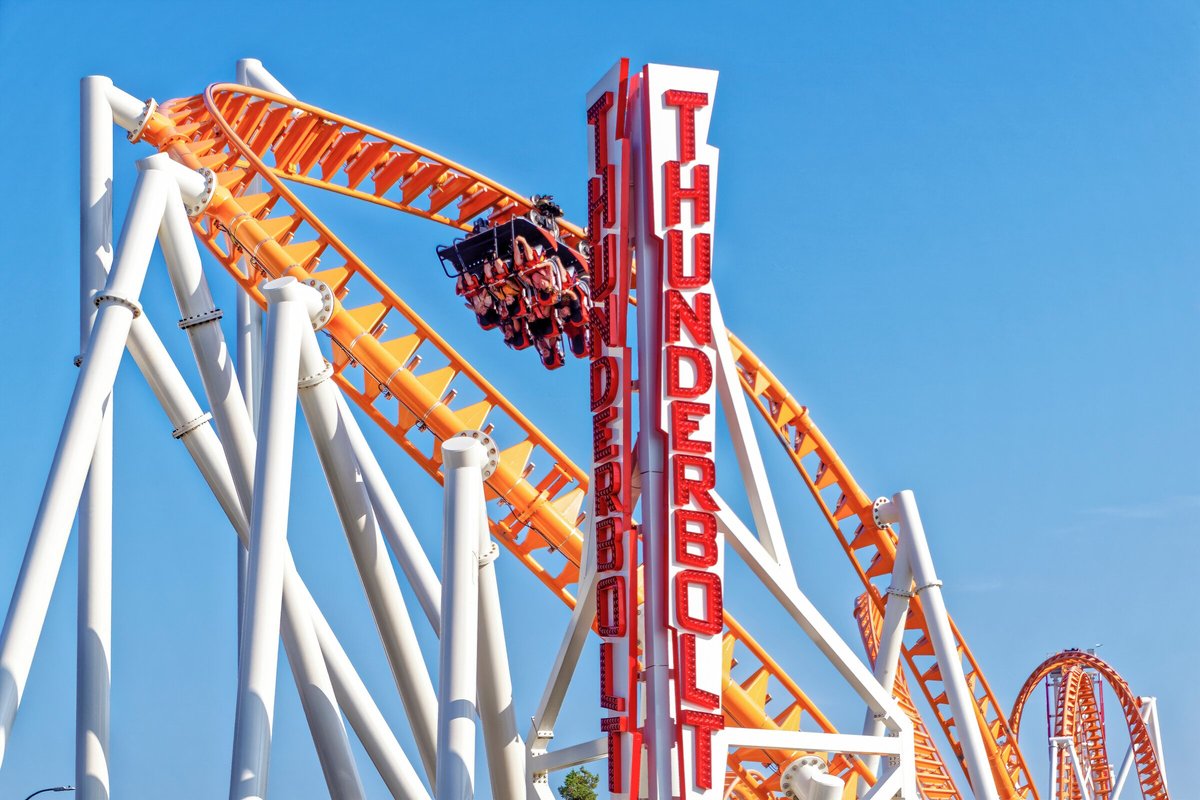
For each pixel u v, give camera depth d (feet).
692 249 81.76
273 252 100.17
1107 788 252.83
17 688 70.54
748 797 108.37
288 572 82.17
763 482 85.20
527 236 111.65
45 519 73.82
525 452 106.11
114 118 101.81
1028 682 240.12
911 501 121.80
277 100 112.16
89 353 78.18
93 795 78.79
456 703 74.08
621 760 77.10
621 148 83.97
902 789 84.94
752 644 105.40
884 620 122.62
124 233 82.07
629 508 80.33
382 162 120.47
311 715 81.87
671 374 79.77
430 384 103.76
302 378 82.94
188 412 90.17
